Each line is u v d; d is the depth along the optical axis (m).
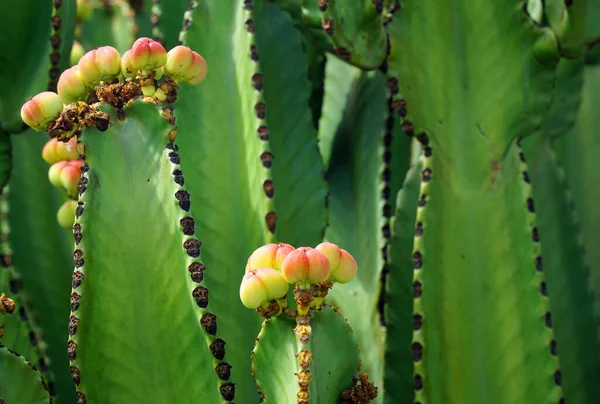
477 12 0.56
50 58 0.56
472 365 0.56
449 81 0.56
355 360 0.46
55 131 0.48
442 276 0.56
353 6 0.54
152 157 0.49
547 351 0.56
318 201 0.60
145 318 0.49
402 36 0.55
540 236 0.63
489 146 0.56
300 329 0.45
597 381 0.63
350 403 0.46
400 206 0.59
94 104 0.48
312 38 0.57
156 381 0.49
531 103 0.56
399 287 0.60
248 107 0.56
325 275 0.45
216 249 0.56
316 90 0.66
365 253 0.62
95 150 0.48
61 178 0.52
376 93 0.63
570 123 0.64
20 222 0.61
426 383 0.55
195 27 0.57
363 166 0.62
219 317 0.56
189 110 0.56
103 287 0.49
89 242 0.48
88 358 0.49
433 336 0.55
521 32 0.56
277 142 0.60
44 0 0.56
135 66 0.48
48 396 0.49
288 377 0.45
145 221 0.49
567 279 0.63
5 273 0.55
